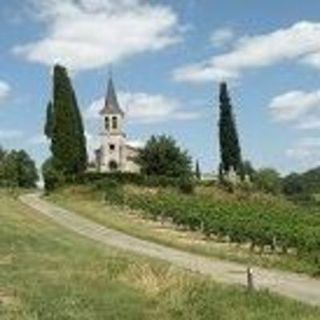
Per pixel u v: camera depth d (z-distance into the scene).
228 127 151.38
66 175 141.00
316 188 182.25
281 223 84.31
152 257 61.81
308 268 55.94
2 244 60.38
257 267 58.34
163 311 32.81
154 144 144.38
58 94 143.38
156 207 100.25
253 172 156.38
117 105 181.50
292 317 31.80
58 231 81.25
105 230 87.19
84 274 43.47
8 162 192.12
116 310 32.66
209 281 40.47
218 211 95.50
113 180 134.88
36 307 32.97
